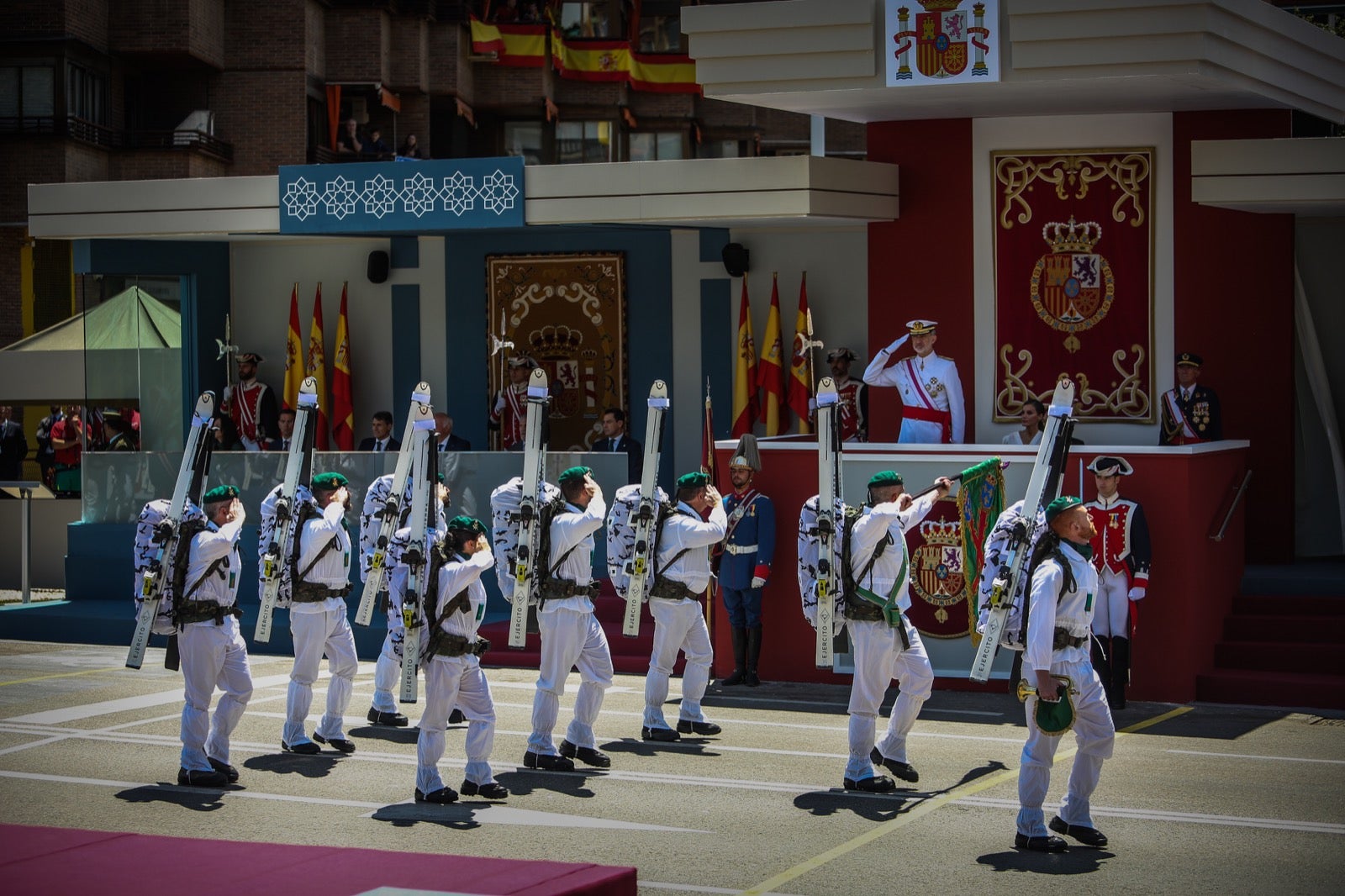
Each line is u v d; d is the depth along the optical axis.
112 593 23.25
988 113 20.30
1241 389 19.88
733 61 19.08
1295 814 12.24
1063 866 10.86
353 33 39.12
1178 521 16.52
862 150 48.41
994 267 20.55
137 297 24.67
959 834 11.73
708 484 15.32
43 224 23.44
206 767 13.41
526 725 16.09
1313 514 21.48
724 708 16.81
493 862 10.23
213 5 37.25
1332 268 21.66
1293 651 17.00
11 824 11.72
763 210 20.27
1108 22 17.52
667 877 10.61
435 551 12.79
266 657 20.97
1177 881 10.50
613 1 47.44
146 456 23.12
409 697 12.56
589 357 24.72
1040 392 20.47
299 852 10.49
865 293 23.61
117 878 9.77
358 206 22.08
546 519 14.03
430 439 13.05
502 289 24.95
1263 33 18.30
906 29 18.39
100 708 16.92
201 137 36.78
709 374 24.31
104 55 36.19
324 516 14.91
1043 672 11.12
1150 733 15.18
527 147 46.44
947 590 17.42
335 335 25.66
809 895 10.20
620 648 19.59
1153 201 20.03
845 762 14.23
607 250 24.55
